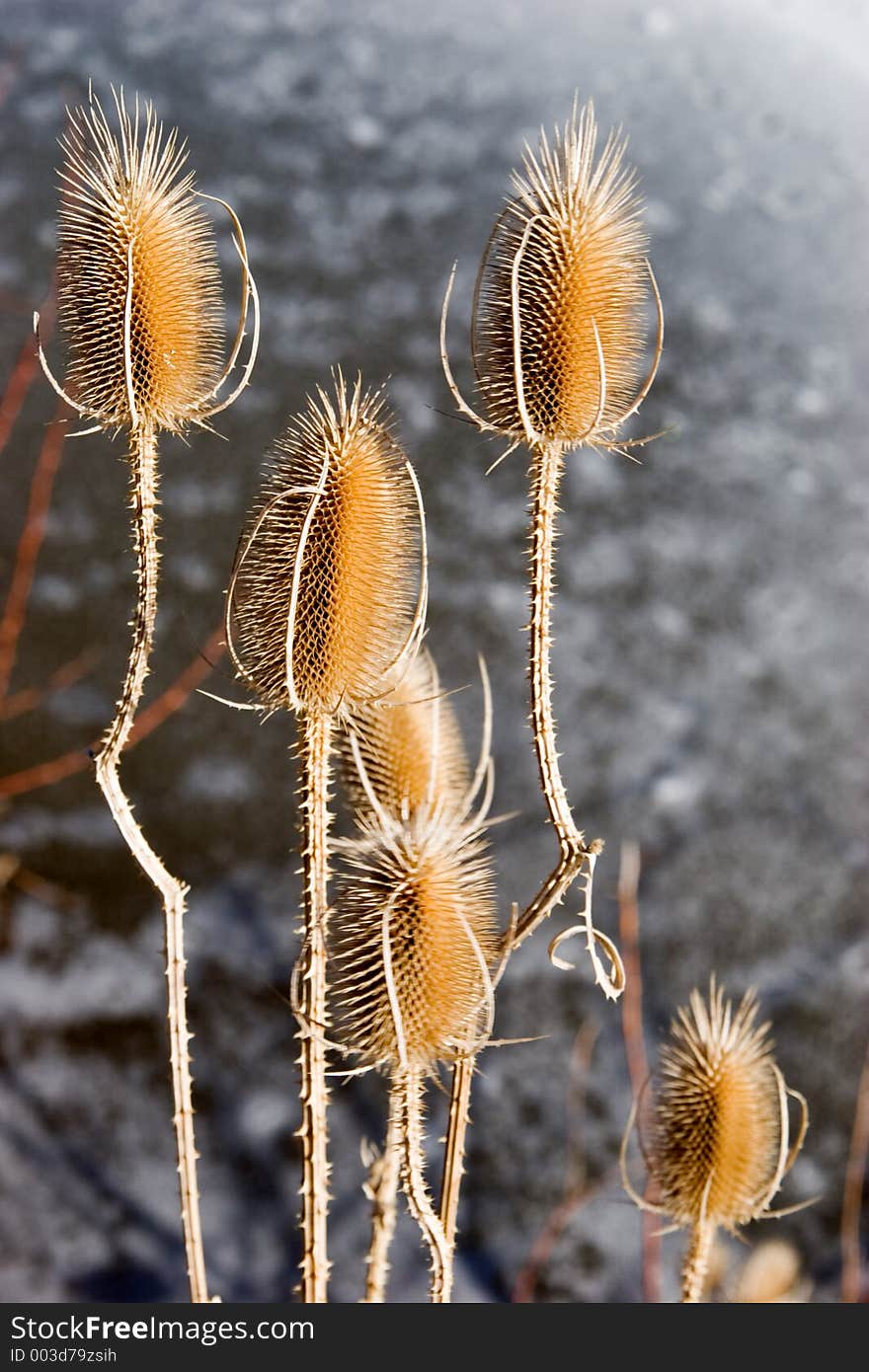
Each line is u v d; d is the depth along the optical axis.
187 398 0.95
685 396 2.45
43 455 2.08
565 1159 1.67
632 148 2.65
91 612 2.05
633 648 2.19
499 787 2.03
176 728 2.00
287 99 2.68
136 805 1.92
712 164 2.68
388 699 0.99
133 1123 1.68
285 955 1.84
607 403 0.95
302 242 2.48
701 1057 0.98
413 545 0.96
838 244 2.64
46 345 2.05
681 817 2.02
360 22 2.84
